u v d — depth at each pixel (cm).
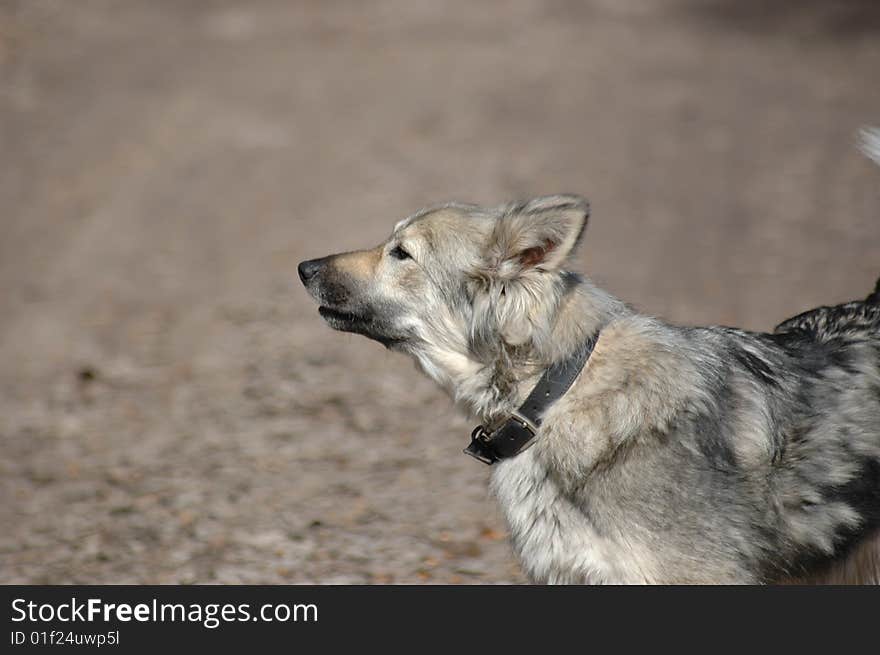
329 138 3136
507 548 1105
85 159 3025
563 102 3425
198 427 1475
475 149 2941
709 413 759
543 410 779
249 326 1858
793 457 769
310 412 1500
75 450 1426
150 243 2372
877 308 838
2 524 1227
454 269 827
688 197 2480
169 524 1206
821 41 4169
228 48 4338
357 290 877
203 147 3106
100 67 4006
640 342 782
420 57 4131
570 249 770
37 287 2148
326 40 4447
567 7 5038
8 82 3762
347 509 1213
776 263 2022
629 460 755
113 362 1747
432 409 1485
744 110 3231
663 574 755
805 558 777
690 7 4912
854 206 2333
